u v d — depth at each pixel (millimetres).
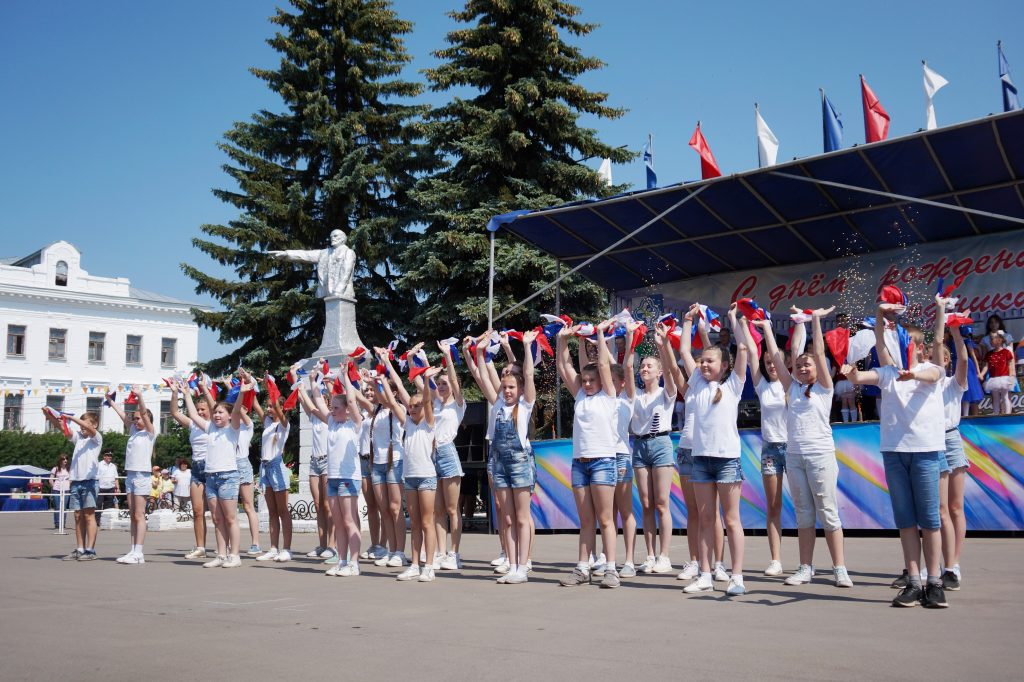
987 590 6406
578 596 6590
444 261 22844
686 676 3936
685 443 7367
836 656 4309
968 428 10289
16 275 47500
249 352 26875
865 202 13875
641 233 15500
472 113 22875
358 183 26203
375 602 6453
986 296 14539
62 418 10477
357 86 28203
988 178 12703
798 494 6910
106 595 7027
